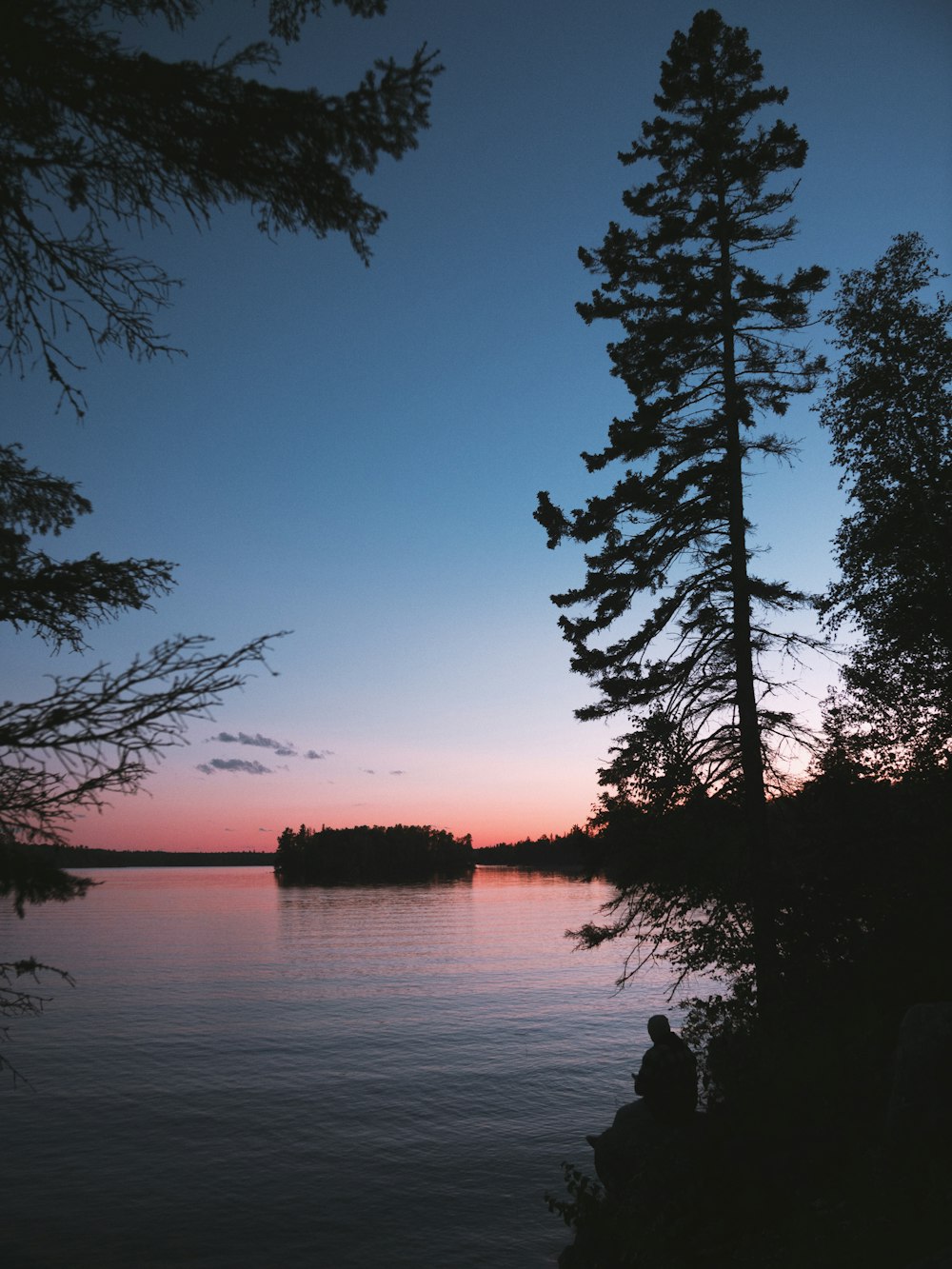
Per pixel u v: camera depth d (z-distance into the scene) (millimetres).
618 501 19203
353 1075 31609
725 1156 10039
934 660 18625
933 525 19438
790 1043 12336
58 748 4113
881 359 21812
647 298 20219
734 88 21000
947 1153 7988
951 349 20641
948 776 15609
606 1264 9594
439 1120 25234
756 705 17984
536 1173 20250
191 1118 25844
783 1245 7730
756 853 15586
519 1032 40094
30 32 4258
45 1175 20641
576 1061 33344
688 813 16438
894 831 14484
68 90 4531
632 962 71375
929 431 20828
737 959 15531
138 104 4609
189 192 5027
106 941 94875
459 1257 15531
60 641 5773
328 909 155875
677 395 19359
